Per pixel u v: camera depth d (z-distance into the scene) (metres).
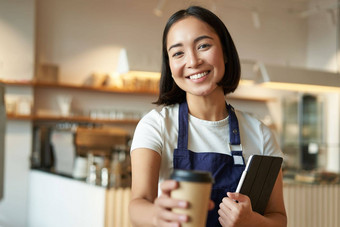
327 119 7.57
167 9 6.87
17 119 5.79
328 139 7.53
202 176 0.85
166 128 1.33
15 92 5.78
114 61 6.55
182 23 1.23
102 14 6.50
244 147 1.40
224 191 1.32
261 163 1.24
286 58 7.86
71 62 6.31
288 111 7.65
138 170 1.26
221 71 1.25
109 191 3.72
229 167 1.35
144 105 6.75
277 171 1.29
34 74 5.78
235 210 1.12
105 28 6.52
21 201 5.73
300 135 7.38
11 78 5.65
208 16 1.24
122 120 6.38
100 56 6.48
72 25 6.32
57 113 6.20
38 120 6.14
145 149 1.28
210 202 0.91
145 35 6.73
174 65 1.25
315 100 7.51
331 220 4.66
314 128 7.50
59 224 4.62
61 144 5.23
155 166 1.27
